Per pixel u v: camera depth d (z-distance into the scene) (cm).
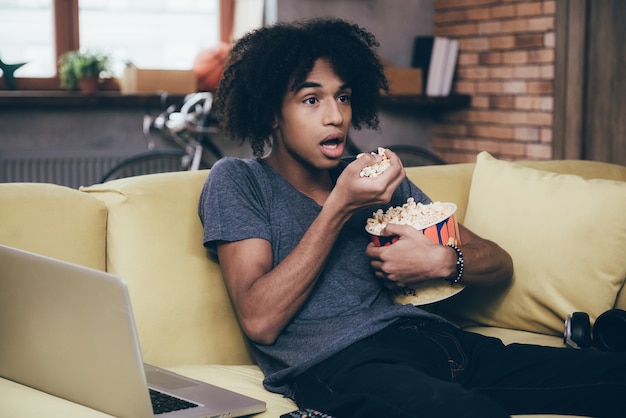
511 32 443
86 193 184
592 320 194
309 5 473
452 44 475
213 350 183
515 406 157
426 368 152
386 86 195
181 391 152
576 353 160
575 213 197
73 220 174
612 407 152
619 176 245
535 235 200
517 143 446
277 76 170
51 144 438
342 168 187
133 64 441
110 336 131
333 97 172
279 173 177
